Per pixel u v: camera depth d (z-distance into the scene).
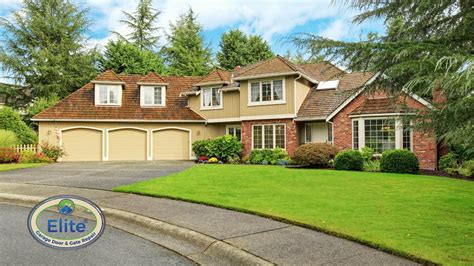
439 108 4.72
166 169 16.14
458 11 4.94
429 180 11.95
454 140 4.97
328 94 21.58
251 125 22.55
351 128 18.73
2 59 32.72
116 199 8.66
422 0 4.85
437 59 4.13
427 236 5.45
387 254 4.73
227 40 41.41
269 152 20.69
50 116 22.72
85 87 25.31
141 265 4.67
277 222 6.45
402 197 8.93
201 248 5.39
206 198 8.60
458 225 6.14
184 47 42.06
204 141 22.42
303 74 21.03
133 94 25.55
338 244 5.16
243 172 14.04
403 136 17.05
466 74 3.56
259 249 4.97
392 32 5.57
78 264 4.67
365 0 5.53
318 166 17.58
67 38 34.94
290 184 11.05
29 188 10.26
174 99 25.86
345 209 7.47
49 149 22.09
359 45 4.88
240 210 7.38
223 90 23.84
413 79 4.34
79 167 17.17
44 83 34.31
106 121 23.55
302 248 4.99
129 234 6.17
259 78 22.16
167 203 8.18
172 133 24.64
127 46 35.56
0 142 20.92
